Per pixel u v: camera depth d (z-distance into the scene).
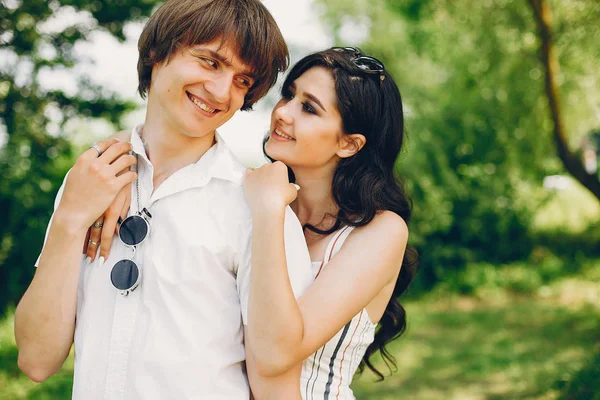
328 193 2.11
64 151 6.13
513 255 9.52
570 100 8.43
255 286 1.57
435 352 6.24
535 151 8.93
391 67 9.42
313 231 2.04
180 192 1.67
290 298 1.57
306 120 1.99
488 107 8.81
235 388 1.61
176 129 1.69
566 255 9.81
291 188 1.67
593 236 10.41
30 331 1.65
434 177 8.86
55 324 1.64
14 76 5.65
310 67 2.05
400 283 2.51
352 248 1.89
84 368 1.60
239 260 1.64
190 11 1.60
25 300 1.66
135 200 1.70
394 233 1.94
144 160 1.72
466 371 5.60
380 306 2.00
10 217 6.01
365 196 1.99
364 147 2.08
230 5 1.63
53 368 1.70
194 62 1.61
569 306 7.86
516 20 7.65
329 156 2.04
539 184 9.33
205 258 1.62
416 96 9.03
